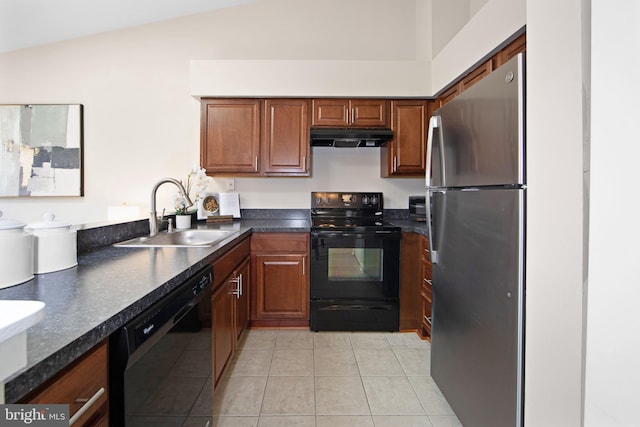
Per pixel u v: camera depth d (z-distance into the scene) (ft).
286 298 8.14
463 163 4.50
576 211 2.69
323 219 9.36
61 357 1.81
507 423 3.64
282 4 9.72
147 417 2.69
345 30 9.79
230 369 6.39
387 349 7.28
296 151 8.68
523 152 3.36
